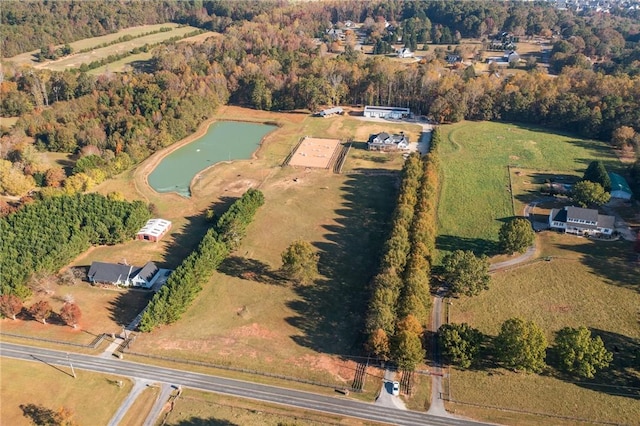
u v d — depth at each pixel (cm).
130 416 9381
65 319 11312
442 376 10162
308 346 11038
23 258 12850
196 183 18475
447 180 18350
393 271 11775
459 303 12144
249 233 15325
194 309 12138
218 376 10288
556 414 9294
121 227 14625
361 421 9238
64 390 9912
